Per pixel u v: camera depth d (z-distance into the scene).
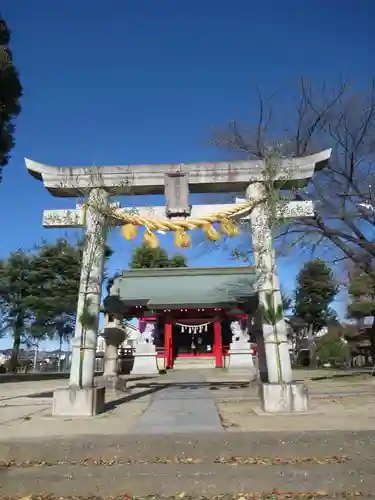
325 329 49.00
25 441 6.25
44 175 10.38
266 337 9.48
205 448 5.97
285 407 8.78
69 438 6.39
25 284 30.48
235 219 10.43
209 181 10.43
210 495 4.65
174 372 29.36
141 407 10.34
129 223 10.51
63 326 31.84
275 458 5.79
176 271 29.39
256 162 10.45
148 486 4.86
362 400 10.62
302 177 10.30
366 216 16.66
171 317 34.47
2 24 13.93
